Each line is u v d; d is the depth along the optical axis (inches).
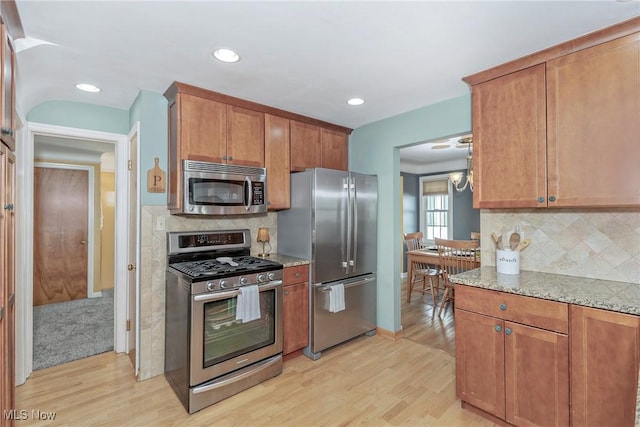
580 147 69.2
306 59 80.0
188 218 107.3
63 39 69.4
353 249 123.6
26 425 76.2
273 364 98.4
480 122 85.3
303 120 126.3
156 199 100.0
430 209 255.8
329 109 118.5
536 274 85.0
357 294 125.0
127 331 114.4
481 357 76.6
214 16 61.9
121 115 114.2
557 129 72.3
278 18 62.8
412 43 72.7
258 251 124.6
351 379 97.8
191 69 84.8
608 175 65.9
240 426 76.3
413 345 122.8
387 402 85.8
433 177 249.9
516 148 78.7
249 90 100.0
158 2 57.5
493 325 74.3
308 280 113.4
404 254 250.5
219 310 87.4
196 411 81.8
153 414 80.7
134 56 77.5
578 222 81.7
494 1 58.0
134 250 105.1
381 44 73.0
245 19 63.1
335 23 64.7
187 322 83.0
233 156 105.6
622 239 75.5
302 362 109.3
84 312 161.6
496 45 73.7
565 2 58.4
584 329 61.5
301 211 117.4
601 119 66.6
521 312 69.8
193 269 91.1
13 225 65.1
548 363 66.0
